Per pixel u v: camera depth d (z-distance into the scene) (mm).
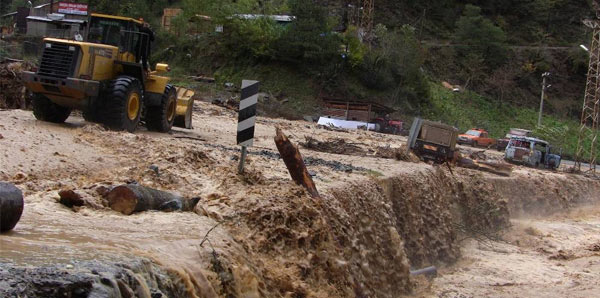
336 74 66062
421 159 25766
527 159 42375
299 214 9328
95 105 18031
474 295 14305
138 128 21656
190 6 72188
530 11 109125
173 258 6145
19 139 12891
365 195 13531
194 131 24391
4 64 24766
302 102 62750
